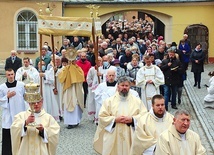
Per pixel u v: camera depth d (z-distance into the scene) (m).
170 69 17.81
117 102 10.16
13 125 8.91
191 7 32.81
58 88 16.14
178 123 7.27
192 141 7.37
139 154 8.34
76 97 15.15
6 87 11.12
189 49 23.52
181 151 7.29
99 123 10.46
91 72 15.82
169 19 33.12
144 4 32.50
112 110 10.10
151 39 30.22
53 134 9.01
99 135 10.55
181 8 32.84
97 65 15.57
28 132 8.88
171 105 18.42
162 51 19.80
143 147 8.22
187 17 32.91
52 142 9.04
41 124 8.85
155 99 8.30
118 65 15.85
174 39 33.16
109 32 33.12
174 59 17.88
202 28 32.97
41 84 14.80
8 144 11.06
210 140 13.16
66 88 15.08
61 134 14.29
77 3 31.94
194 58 22.81
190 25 32.97
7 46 31.73
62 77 15.05
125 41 26.81
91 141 13.40
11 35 31.66
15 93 11.11
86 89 18.55
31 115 8.77
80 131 14.68
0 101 11.05
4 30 31.64
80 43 25.19
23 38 31.81
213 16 32.88
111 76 13.09
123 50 21.38
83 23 14.57
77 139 13.63
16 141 8.94
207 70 29.81
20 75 14.49
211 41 33.12
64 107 15.10
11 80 11.16
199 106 18.31
